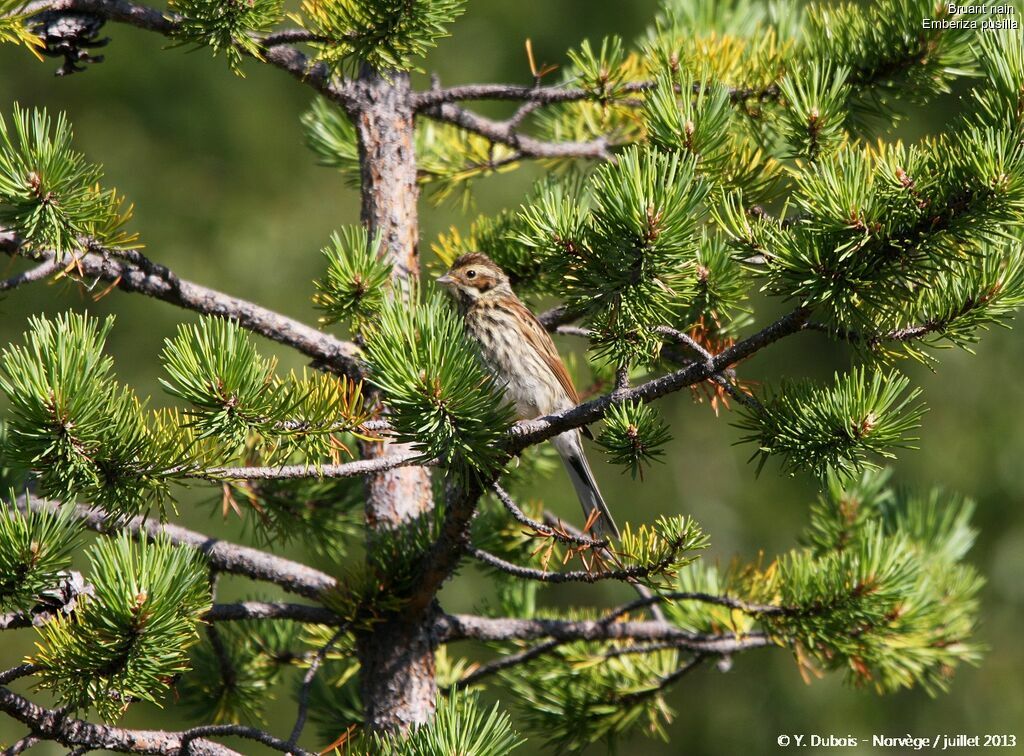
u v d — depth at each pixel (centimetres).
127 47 2191
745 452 2314
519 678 1057
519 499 1217
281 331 958
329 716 1037
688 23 1181
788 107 870
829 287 646
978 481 2145
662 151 802
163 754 743
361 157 1038
